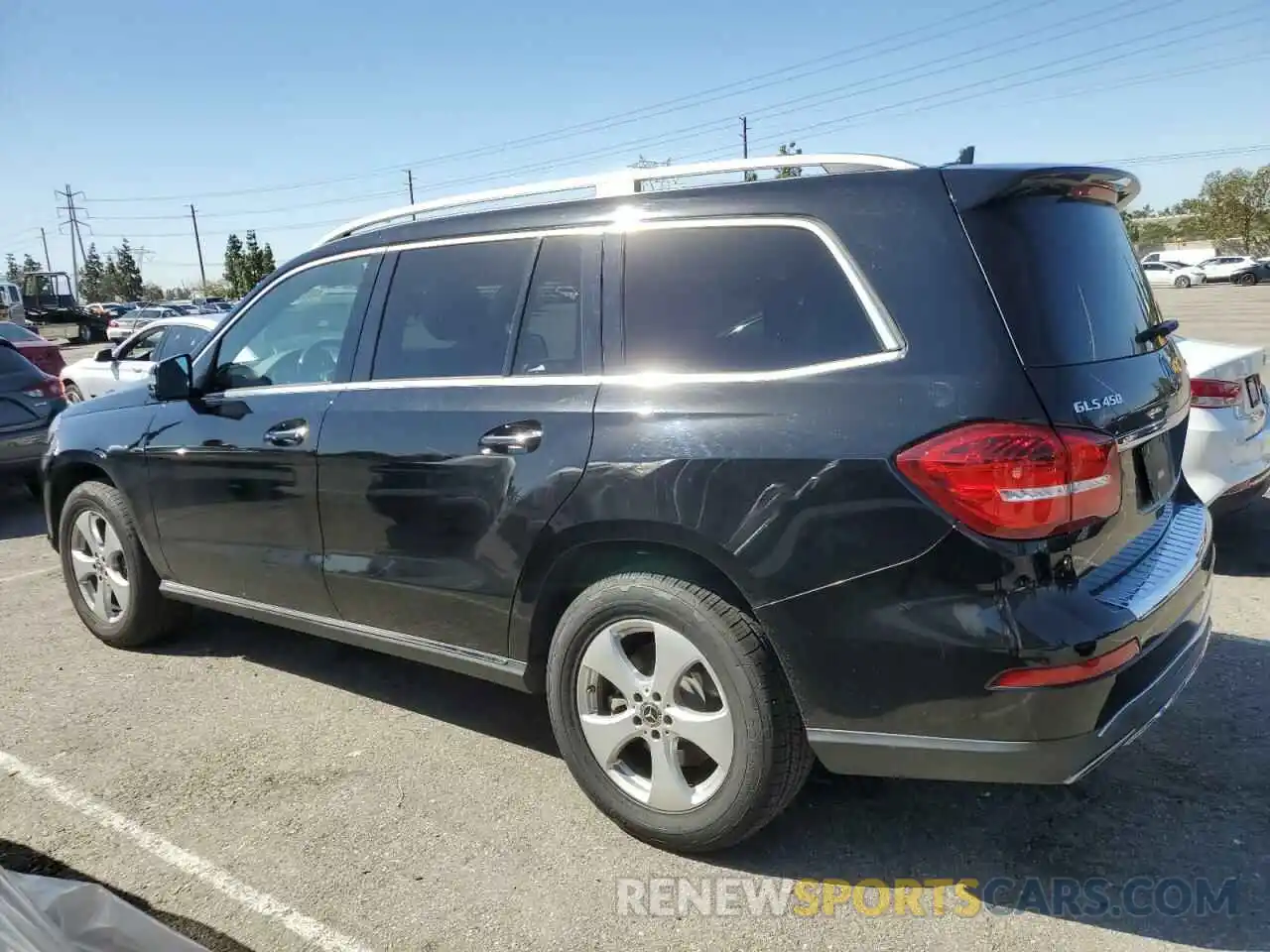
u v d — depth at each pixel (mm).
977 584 2381
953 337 2484
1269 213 57438
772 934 2631
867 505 2482
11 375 8180
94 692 4285
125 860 3018
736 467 2650
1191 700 3861
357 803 3314
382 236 3734
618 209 3096
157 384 4109
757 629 2711
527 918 2711
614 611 2934
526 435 3062
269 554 3916
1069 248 2775
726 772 2779
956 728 2465
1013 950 2551
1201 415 4996
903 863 2928
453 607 3342
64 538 4891
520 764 3574
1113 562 2664
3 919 1785
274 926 2697
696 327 2877
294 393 3832
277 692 4254
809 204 2744
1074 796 3244
